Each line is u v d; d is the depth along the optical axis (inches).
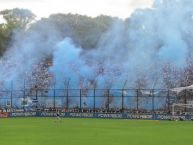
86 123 2891.2
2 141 1680.6
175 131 2213.3
